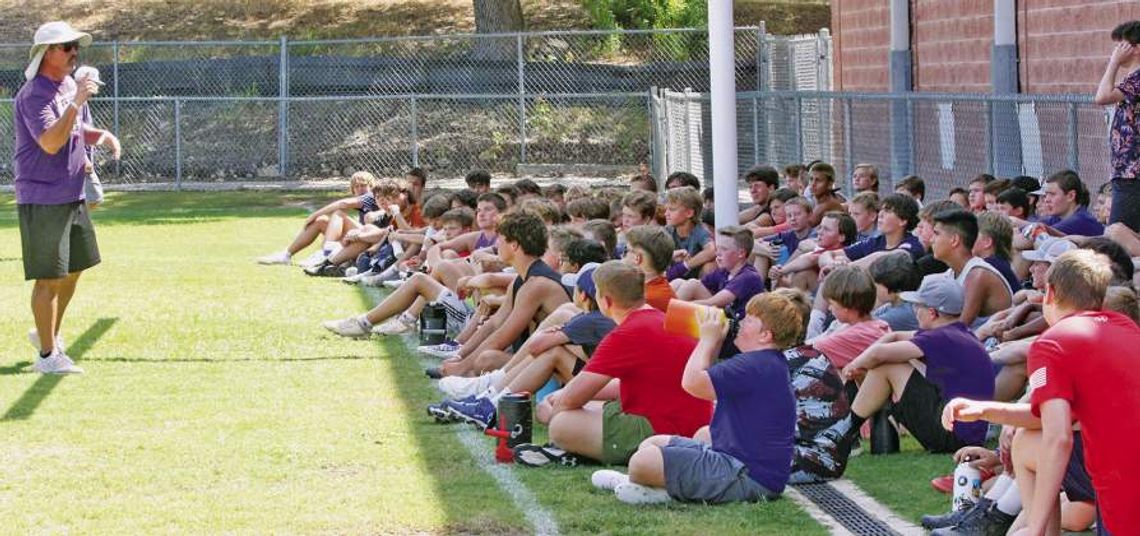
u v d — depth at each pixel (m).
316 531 10.00
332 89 49.62
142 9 58.47
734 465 10.35
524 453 11.80
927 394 11.61
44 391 15.39
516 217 14.94
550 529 9.91
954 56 30.86
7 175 47.50
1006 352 12.14
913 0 32.50
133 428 13.51
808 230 18.97
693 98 33.69
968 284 13.71
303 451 12.49
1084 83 26.02
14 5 58.91
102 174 48.69
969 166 24.33
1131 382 7.89
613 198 21.61
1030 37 27.72
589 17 54.56
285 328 19.45
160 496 11.01
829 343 12.18
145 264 26.98
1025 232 15.52
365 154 48.72
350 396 14.96
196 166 48.84
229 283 24.22
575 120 48.50
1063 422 7.89
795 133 30.09
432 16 56.59
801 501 10.48
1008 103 22.77
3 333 18.97
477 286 16.81
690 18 52.50
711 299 15.09
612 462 11.66
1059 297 8.20
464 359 15.46
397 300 18.38
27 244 16.16
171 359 17.27
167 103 49.62
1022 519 8.84
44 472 11.80
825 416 11.12
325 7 58.03
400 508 10.55
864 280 12.23
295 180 47.81
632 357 11.40
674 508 10.34
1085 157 21.80
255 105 49.66
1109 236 15.09
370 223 25.02
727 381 10.33
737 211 17.80
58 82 16.16
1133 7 24.31
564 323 13.60
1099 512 8.04
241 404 14.60
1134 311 8.77
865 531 9.69
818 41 41.38
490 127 48.78
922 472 11.24
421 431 13.25
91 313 20.84
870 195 17.75
